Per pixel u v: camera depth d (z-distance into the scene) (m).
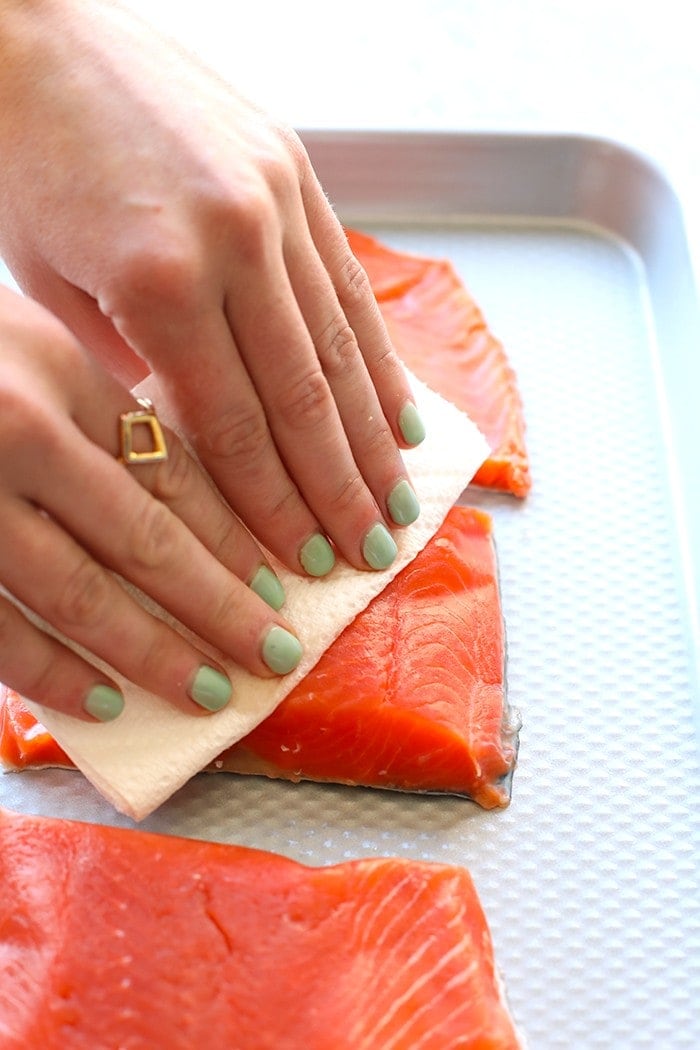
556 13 0.85
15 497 0.46
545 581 0.61
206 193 0.47
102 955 0.49
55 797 0.55
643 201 0.72
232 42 0.81
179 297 0.46
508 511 0.63
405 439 0.55
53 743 0.55
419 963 0.49
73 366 0.47
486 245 0.73
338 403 0.52
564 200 0.73
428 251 0.72
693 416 0.64
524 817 0.55
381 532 0.54
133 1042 0.48
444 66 0.81
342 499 0.52
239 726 0.52
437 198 0.73
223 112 0.50
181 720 0.52
